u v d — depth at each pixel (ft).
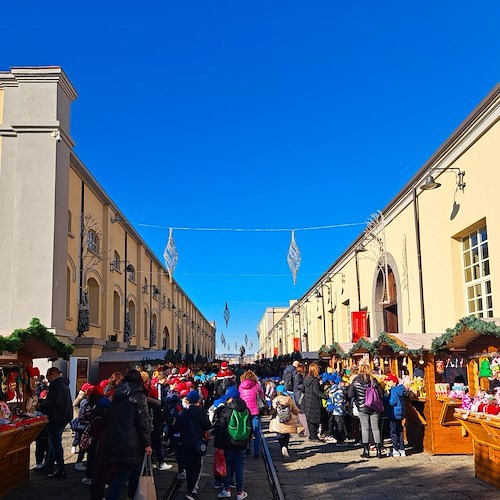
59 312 64.95
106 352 80.74
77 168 75.72
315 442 43.16
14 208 64.59
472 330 32.48
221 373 43.34
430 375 36.06
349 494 26.23
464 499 24.39
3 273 63.57
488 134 44.88
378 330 79.25
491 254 44.47
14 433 24.80
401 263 67.46
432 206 57.16
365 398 35.65
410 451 37.35
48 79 67.51
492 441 25.73
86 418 30.30
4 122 66.64
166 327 161.48
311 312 150.61
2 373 32.04
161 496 26.20
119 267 100.07
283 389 41.65
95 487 21.07
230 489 26.61
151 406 32.04
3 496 25.79
